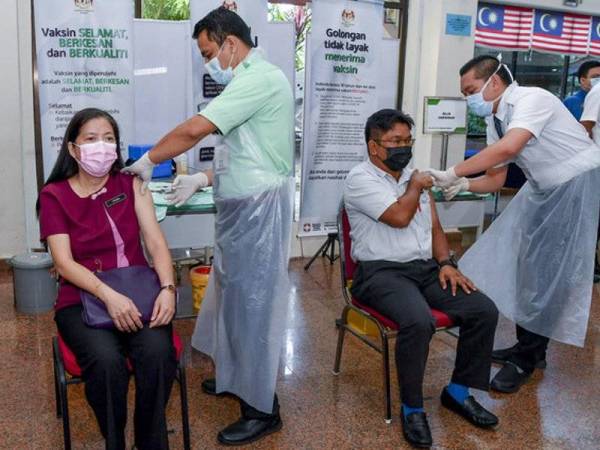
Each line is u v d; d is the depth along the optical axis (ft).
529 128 7.27
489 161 7.23
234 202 6.08
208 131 5.68
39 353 8.73
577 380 8.46
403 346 6.61
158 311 5.46
